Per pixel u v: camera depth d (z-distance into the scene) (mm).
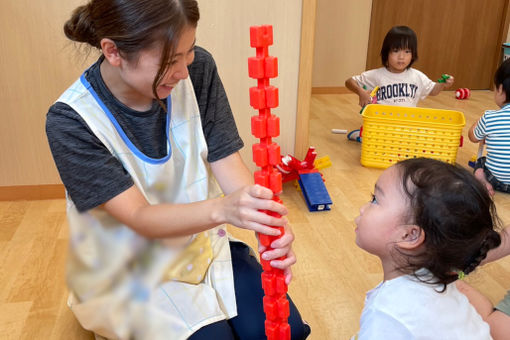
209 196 1082
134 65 792
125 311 962
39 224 1767
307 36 1903
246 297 1015
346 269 1524
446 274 839
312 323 1300
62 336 1261
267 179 714
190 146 1002
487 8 3559
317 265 1541
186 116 995
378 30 3561
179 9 751
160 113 956
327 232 1728
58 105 882
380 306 847
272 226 731
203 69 1021
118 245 982
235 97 1926
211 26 1817
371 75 2721
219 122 1035
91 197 881
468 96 3477
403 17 3543
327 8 3447
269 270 769
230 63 1875
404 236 840
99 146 882
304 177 1969
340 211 1873
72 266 1004
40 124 1852
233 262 1092
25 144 1871
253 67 649
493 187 2033
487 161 2031
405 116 2312
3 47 1739
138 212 859
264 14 1844
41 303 1374
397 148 2193
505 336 1079
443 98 3520
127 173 927
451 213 793
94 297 989
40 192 1940
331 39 3531
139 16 738
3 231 1719
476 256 863
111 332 980
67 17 1727
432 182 808
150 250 997
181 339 917
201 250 1032
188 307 952
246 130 1986
